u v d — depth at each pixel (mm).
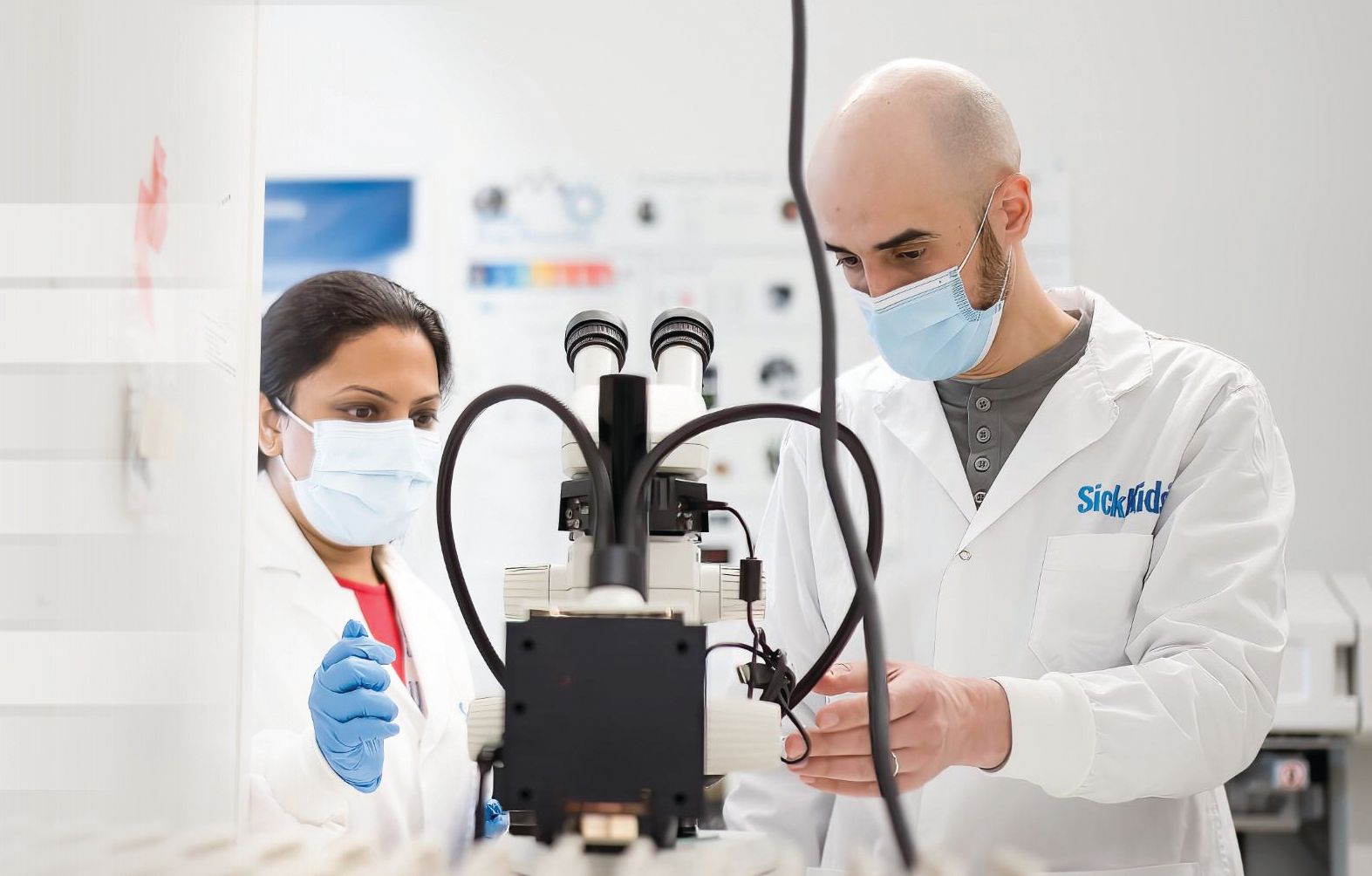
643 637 544
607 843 548
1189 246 2635
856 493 1514
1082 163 2664
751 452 2600
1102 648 1348
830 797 1494
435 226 2693
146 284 702
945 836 1362
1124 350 1473
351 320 1606
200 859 571
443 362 1725
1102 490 1390
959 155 1299
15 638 549
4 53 542
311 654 1517
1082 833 1339
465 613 750
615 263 2672
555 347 2645
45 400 581
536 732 542
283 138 2725
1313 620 2096
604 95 2740
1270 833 2227
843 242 1324
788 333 2645
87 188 626
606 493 646
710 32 2746
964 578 1410
